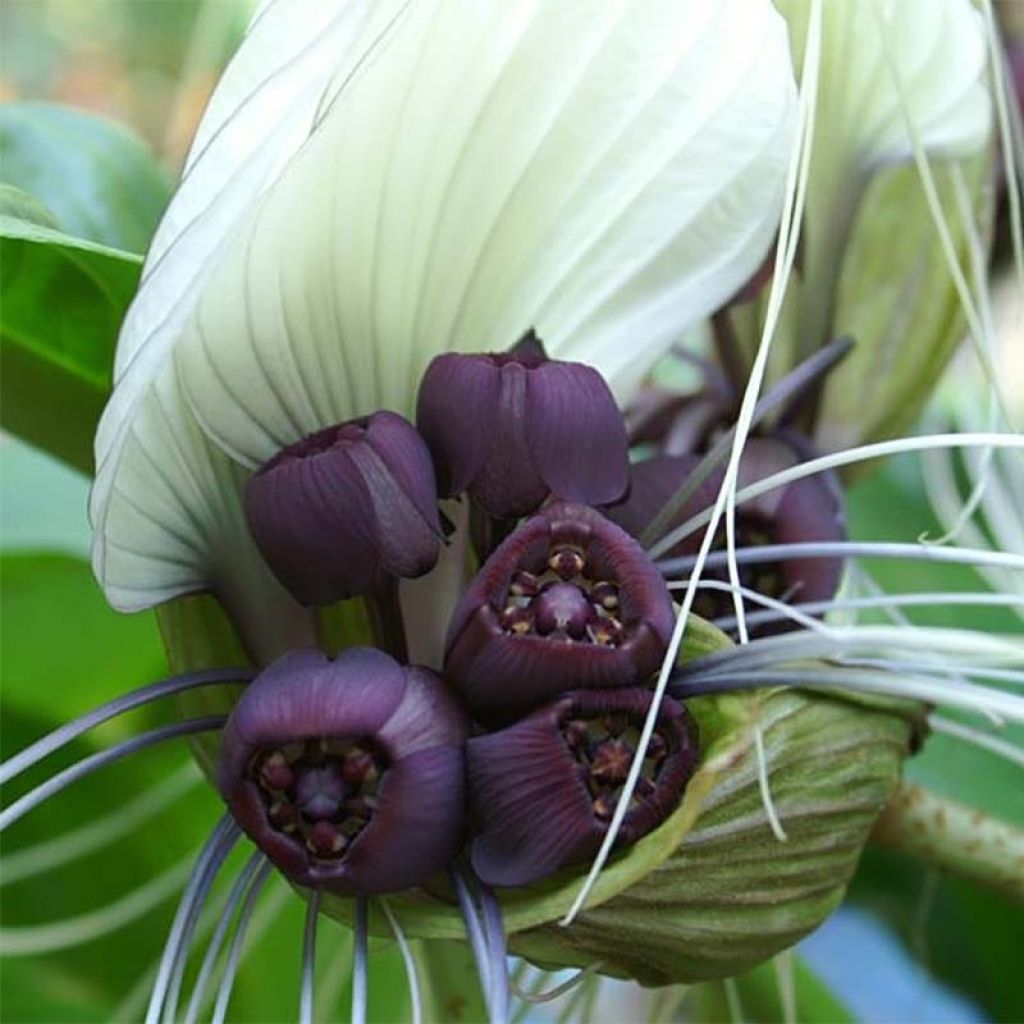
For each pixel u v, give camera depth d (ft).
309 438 0.99
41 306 1.23
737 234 1.03
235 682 1.03
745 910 1.01
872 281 1.21
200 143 0.94
